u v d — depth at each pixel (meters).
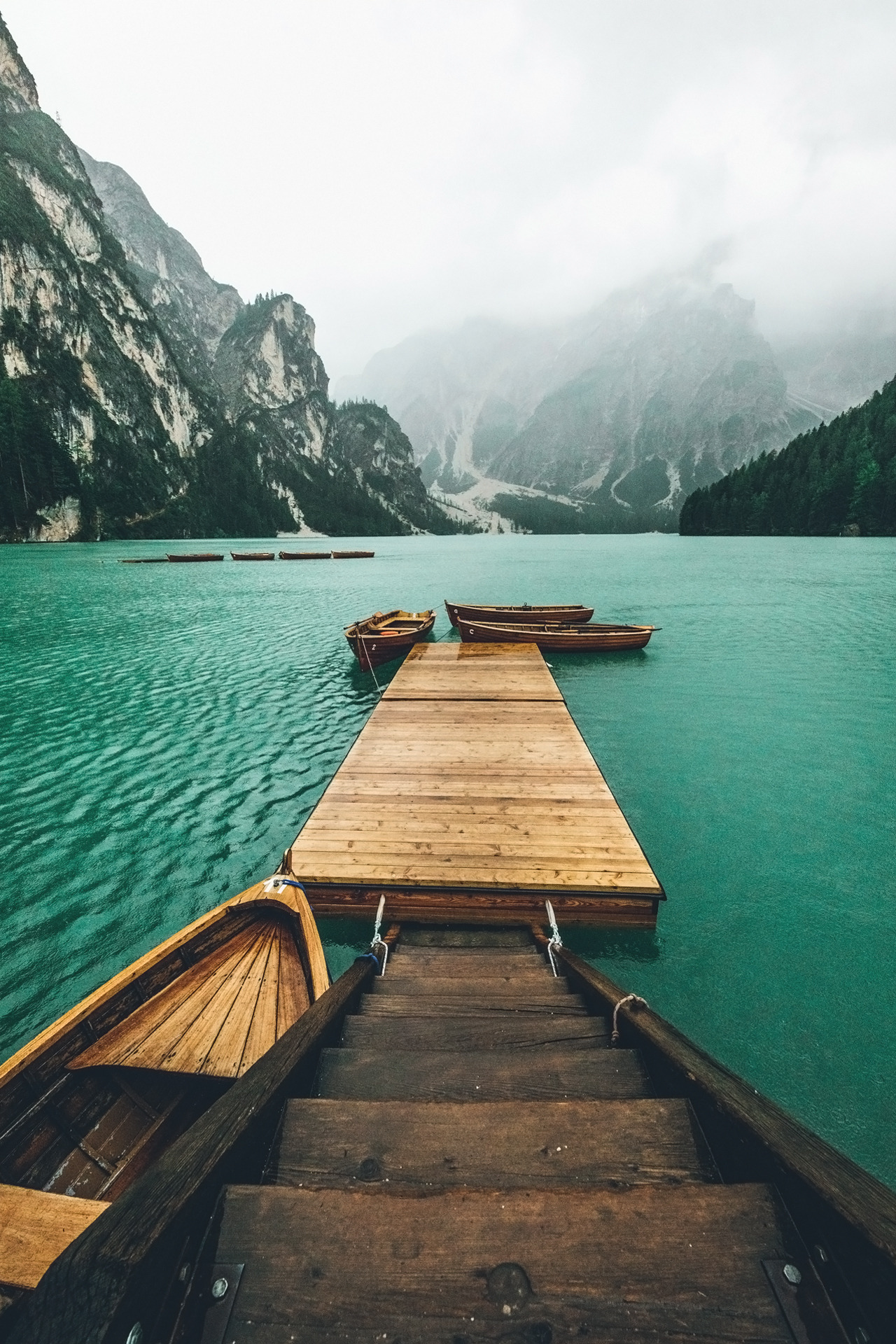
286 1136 2.99
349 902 8.20
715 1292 2.13
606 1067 3.86
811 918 8.77
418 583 55.41
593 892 7.81
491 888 7.92
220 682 21.81
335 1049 4.09
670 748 15.05
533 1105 3.18
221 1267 2.23
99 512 131.38
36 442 118.50
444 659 21.33
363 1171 2.79
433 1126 3.04
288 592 49.38
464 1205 2.44
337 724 17.33
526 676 18.62
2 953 8.51
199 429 197.62
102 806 12.60
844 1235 2.12
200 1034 5.63
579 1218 2.38
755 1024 6.98
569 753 12.21
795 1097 6.14
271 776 13.95
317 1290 2.15
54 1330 1.79
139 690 20.83
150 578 59.22
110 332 168.50
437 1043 4.37
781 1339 2.02
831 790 12.73
